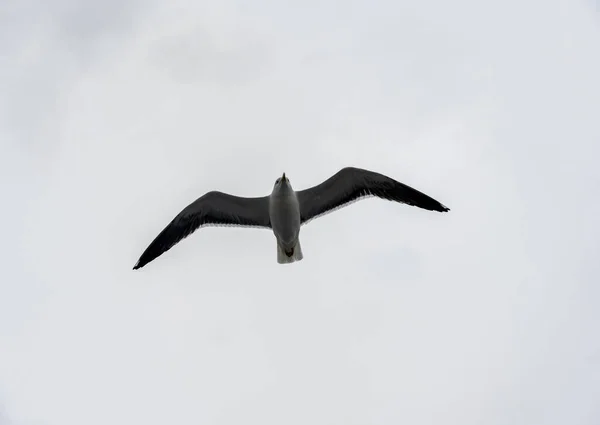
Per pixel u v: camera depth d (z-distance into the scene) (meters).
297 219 16.66
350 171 16.88
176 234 17.41
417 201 17.19
